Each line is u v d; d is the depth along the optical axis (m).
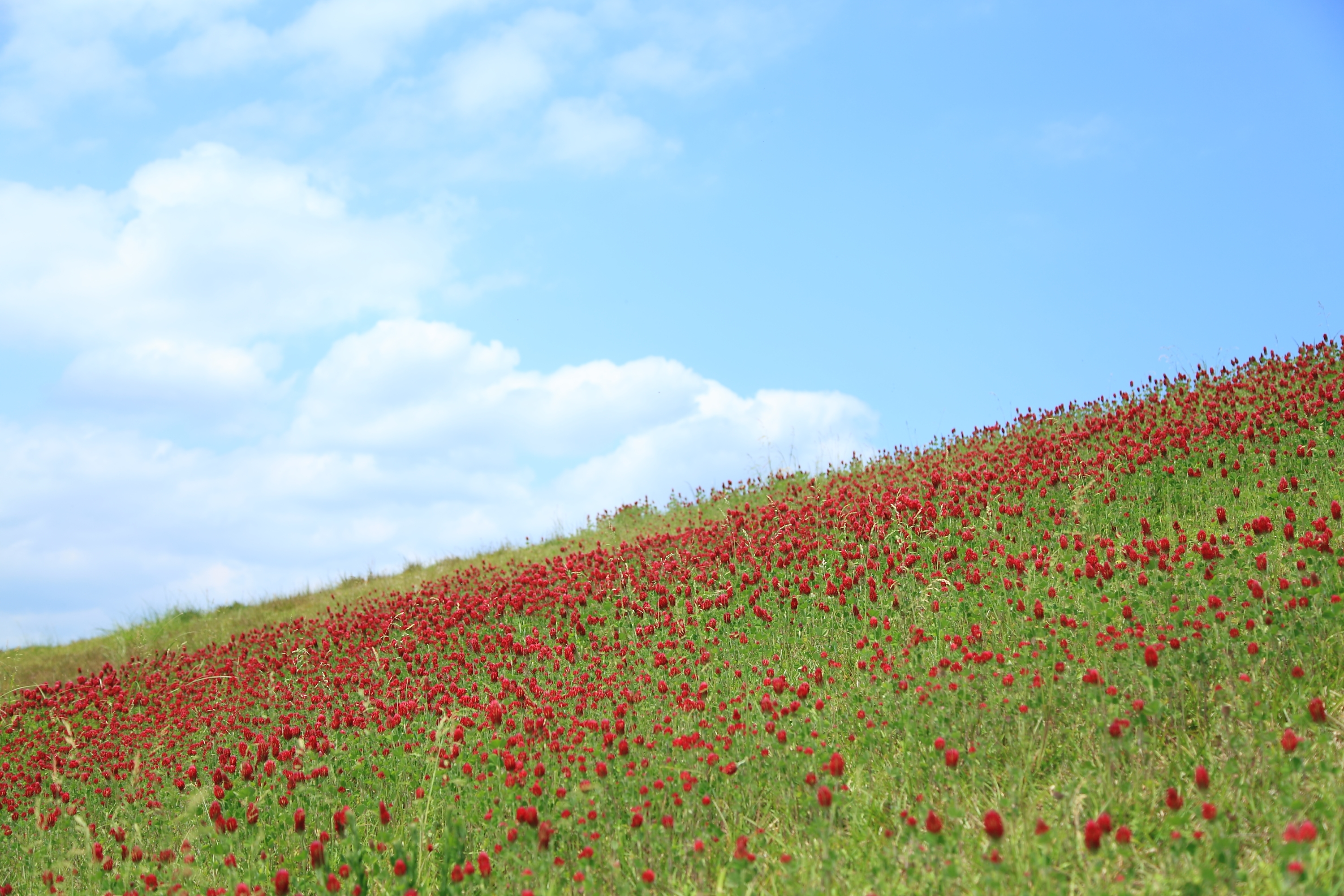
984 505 10.30
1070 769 5.03
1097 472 10.16
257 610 18.59
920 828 4.64
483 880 4.84
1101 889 3.76
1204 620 5.68
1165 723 5.15
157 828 6.91
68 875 6.23
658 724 6.76
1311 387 11.25
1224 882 3.68
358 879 5.05
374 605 15.12
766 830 5.07
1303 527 7.14
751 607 9.40
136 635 17.47
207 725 10.17
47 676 15.39
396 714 8.18
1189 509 8.91
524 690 8.23
